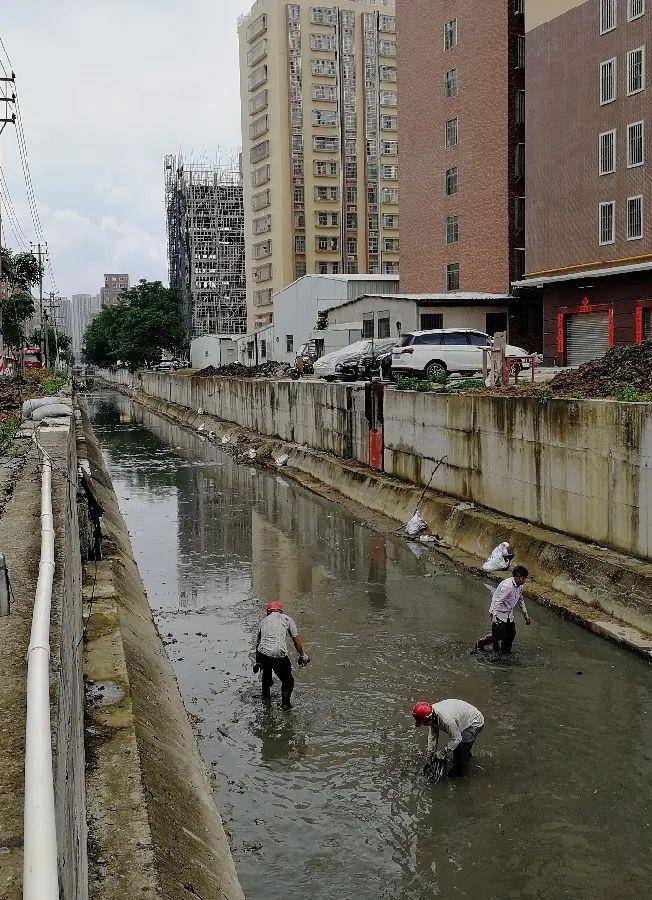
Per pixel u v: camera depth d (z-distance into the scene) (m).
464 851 8.32
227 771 9.86
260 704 11.72
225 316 103.44
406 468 24.58
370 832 8.66
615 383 17.97
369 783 9.59
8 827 4.01
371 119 86.38
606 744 10.27
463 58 42.84
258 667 11.77
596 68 28.47
